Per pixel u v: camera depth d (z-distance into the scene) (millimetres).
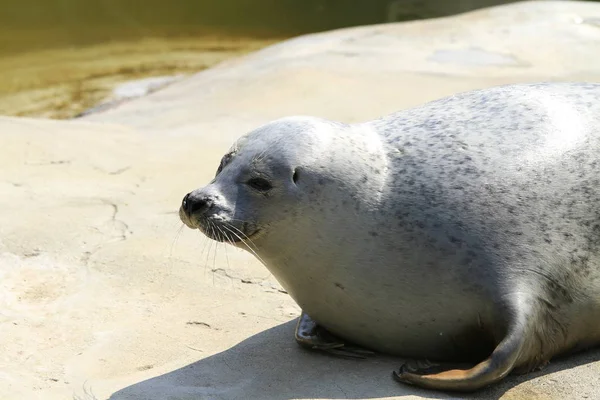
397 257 13859
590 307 13914
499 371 12836
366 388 13539
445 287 13625
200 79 36469
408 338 14219
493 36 38531
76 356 15297
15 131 26578
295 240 14125
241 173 14234
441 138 14719
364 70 34344
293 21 58656
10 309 17062
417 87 31984
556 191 14062
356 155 14367
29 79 44344
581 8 41688
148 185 23031
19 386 14211
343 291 14141
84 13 58781
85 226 20438
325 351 14867
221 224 13984
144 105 33094
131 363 15016
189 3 61844
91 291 17734
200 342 15633
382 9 62531
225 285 17812
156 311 16891
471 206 13898
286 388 13727
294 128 14516
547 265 13594
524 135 14586
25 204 21656
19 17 57750
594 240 13992
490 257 13531
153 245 19531
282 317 16406
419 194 14117
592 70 33594
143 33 54469
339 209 14031
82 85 42812
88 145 25906
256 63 37375
